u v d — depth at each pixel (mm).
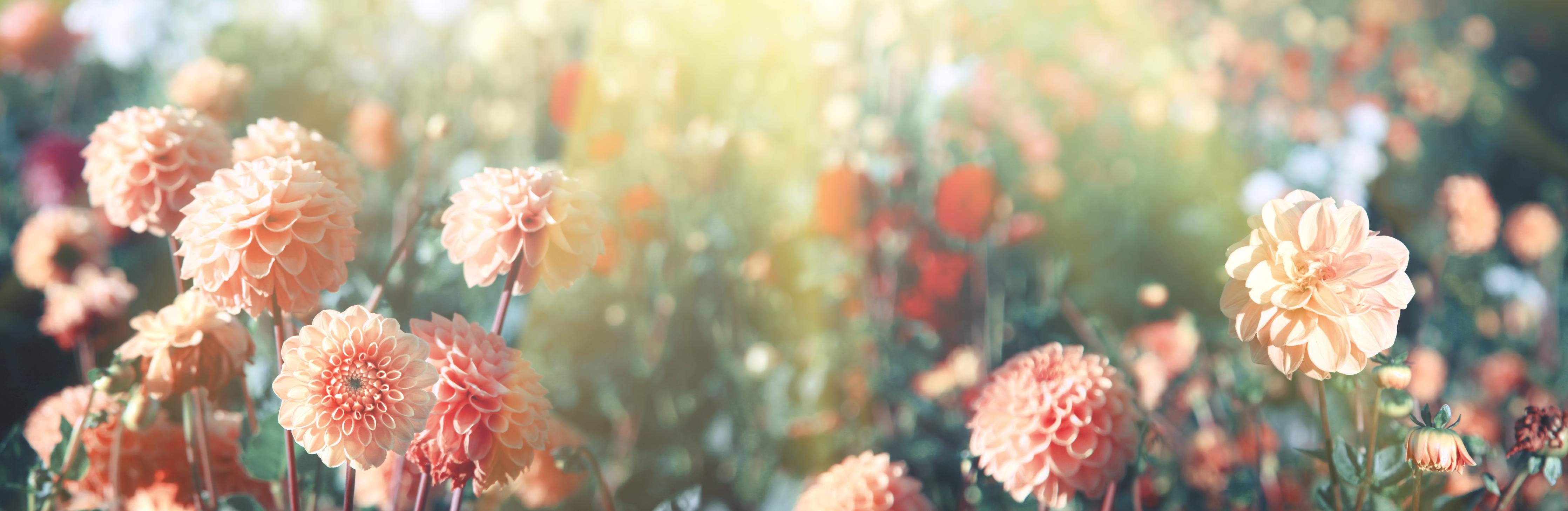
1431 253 2803
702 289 2406
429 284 1672
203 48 3492
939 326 2359
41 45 3078
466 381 1389
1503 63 4648
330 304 1679
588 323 2414
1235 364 1962
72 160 2412
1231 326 1418
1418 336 2391
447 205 1522
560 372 2285
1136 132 3604
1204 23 4543
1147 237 3129
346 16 3775
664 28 3195
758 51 3275
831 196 2301
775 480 2049
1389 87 4289
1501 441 2045
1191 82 3680
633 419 2197
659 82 2848
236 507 1521
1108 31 4242
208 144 1515
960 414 2080
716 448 2115
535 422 1417
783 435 2094
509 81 3400
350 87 3664
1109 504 1534
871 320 2352
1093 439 1502
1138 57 4074
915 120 2838
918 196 2715
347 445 1359
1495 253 2775
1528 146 3934
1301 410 2006
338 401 1354
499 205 1426
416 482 1634
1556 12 4750
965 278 2484
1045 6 4148
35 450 1550
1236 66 4113
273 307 1403
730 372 2168
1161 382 1862
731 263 2381
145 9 3246
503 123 3158
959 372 2178
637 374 2266
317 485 1567
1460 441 1426
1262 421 1867
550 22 3248
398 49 3742
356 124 2844
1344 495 1549
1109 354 1867
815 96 3100
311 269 1391
